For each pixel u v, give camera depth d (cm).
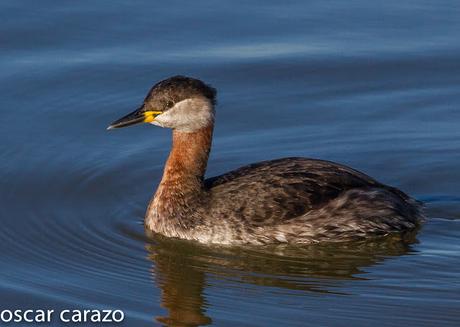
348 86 2039
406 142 1855
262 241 1542
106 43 2139
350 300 1387
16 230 1591
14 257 1515
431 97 2000
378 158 1811
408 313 1350
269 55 2112
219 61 2094
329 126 1914
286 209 1546
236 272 1476
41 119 1916
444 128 1897
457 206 1653
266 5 2280
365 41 2167
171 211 1571
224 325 1330
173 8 2258
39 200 1683
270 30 2192
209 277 1461
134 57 2095
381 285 1430
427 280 1441
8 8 2214
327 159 1809
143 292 1423
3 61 2062
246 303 1387
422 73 2073
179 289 1428
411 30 2200
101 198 1695
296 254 1529
